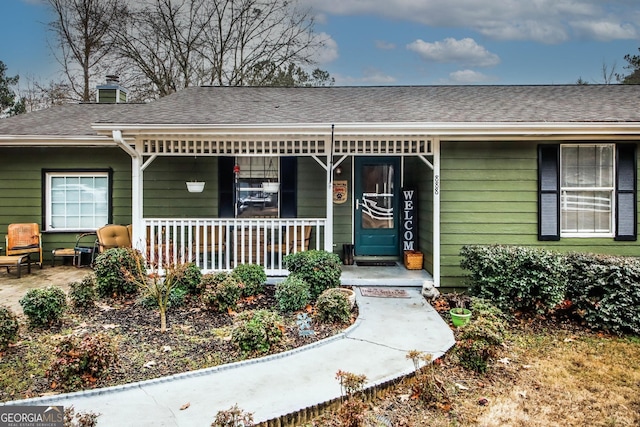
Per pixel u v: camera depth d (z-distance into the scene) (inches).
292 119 247.8
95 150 341.4
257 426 108.3
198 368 145.5
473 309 197.2
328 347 163.9
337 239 323.9
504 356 166.1
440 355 155.6
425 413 122.4
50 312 182.9
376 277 263.7
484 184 251.8
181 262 226.2
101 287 227.0
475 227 252.7
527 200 251.0
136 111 272.4
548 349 174.7
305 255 233.8
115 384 132.6
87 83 677.3
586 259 212.1
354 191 322.3
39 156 339.9
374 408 124.6
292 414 114.4
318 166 323.6
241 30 695.7
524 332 194.7
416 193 302.7
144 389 128.5
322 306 193.9
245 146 292.0
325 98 323.9
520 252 212.2
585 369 155.0
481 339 153.3
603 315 194.1
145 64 674.8
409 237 303.4
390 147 280.4
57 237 343.9
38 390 128.6
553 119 238.7
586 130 237.1
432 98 311.9
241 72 700.7
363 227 323.6
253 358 152.7
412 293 243.0
